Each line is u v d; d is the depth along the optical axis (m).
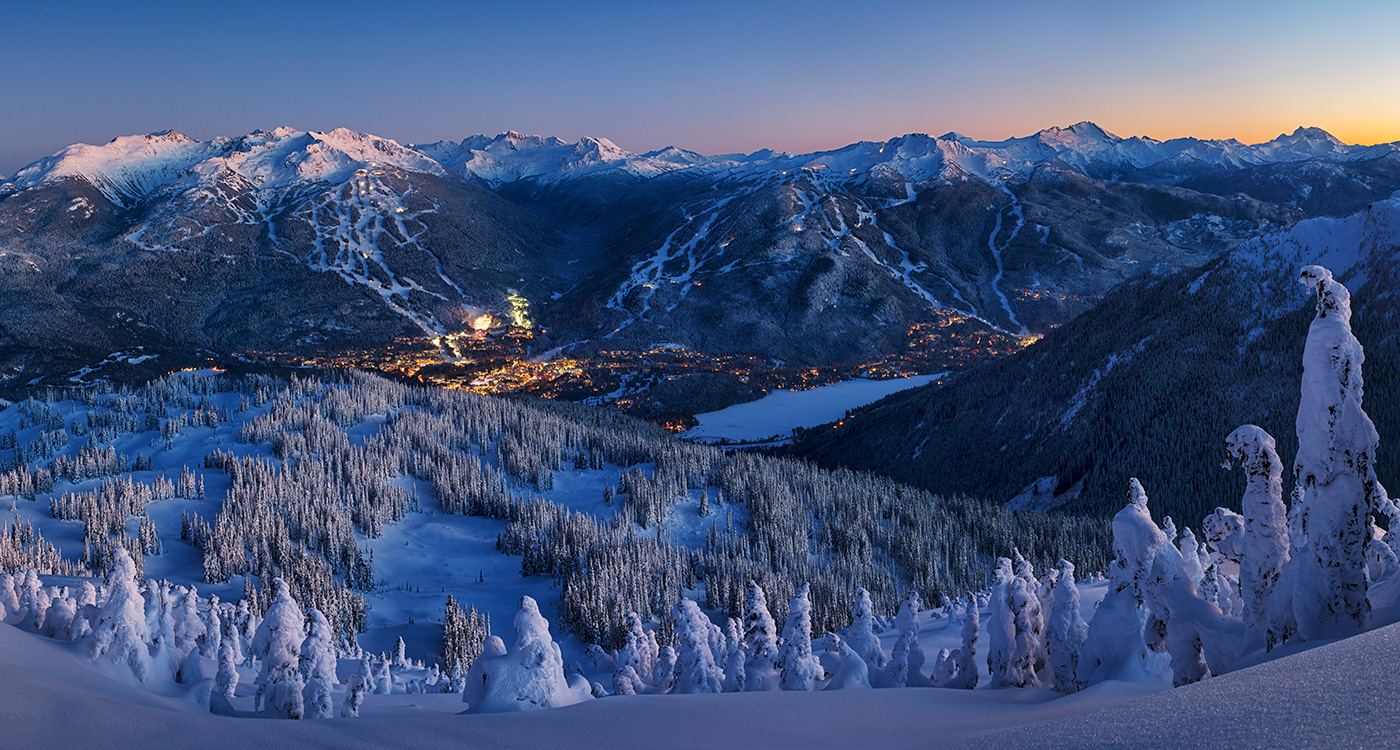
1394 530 22.36
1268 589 15.70
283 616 24.08
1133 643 17.56
